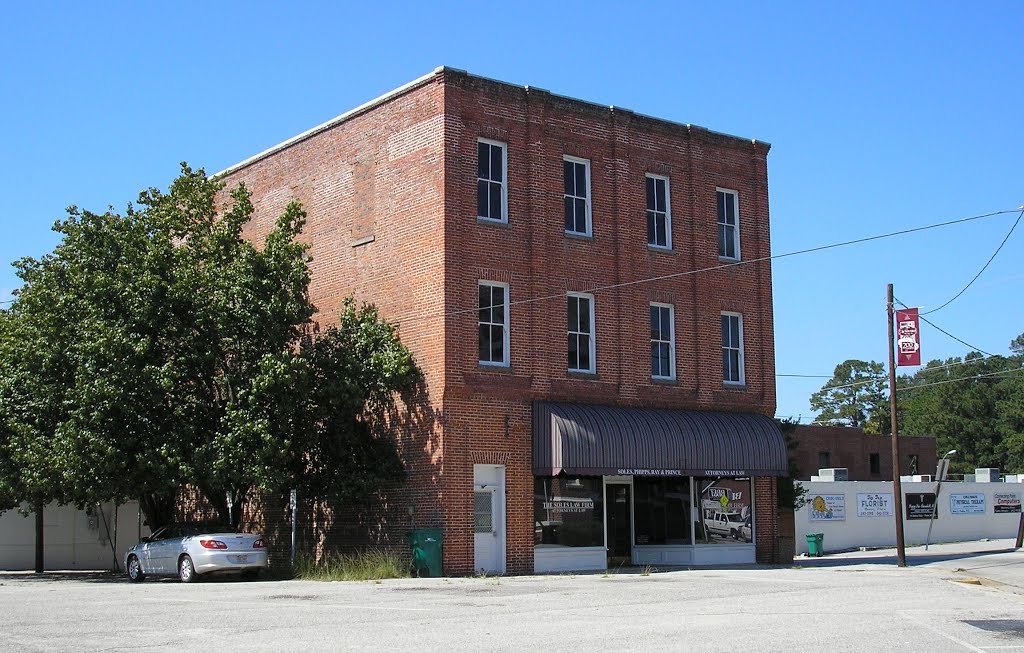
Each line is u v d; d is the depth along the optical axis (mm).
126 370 27203
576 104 31703
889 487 50500
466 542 27859
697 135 34531
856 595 22141
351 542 30406
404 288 29484
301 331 32844
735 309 34781
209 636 14641
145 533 39938
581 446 29016
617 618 17094
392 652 13062
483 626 15883
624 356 31688
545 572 29281
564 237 30922
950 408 103438
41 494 31359
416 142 29562
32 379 28641
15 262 29969
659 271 33000
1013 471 96625
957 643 14602
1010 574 29500
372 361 28500
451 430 27922
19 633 15031
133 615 17438
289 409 27656
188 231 30969
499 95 30047
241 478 27250
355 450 29562
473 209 29094
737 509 34062
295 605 19203
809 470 65500
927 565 33750
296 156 34312
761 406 34781
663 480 32906
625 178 32594
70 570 40469
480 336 28938
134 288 28016
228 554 26734
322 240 32750
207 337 28578
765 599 20859
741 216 35500
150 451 27297
